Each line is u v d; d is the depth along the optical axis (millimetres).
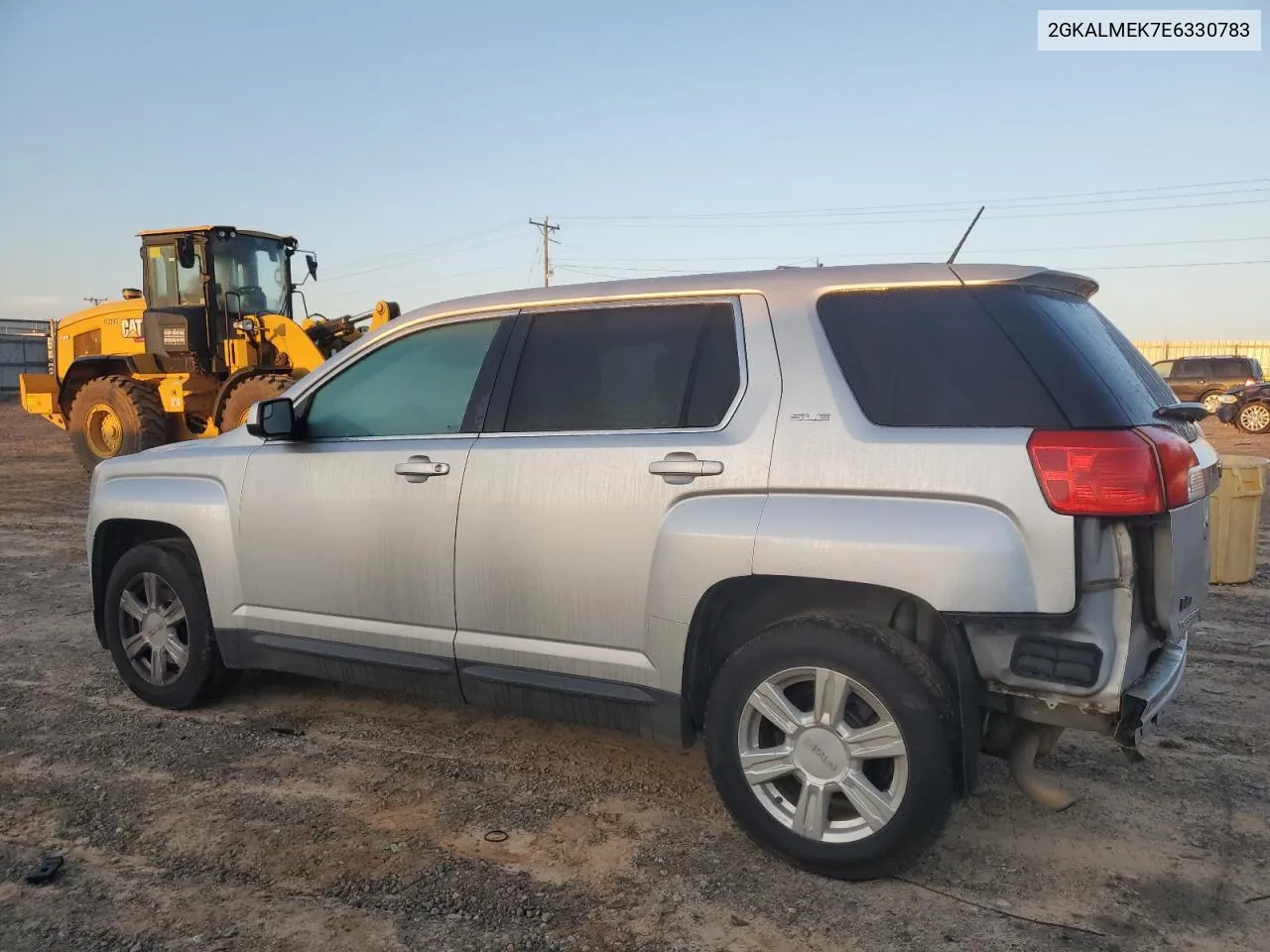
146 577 4988
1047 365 3129
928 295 3391
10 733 4699
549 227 52625
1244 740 4539
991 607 3012
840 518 3230
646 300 3873
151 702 5043
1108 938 3020
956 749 3150
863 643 3197
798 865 3389
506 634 3928
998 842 3609
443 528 4039
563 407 3939
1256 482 7492
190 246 14031
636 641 3645
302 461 4449
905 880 3354
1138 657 3096
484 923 3111
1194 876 3379
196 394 14586
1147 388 3475
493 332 4188
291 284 15453
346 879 3373
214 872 3424
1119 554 3000
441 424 4242
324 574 4359
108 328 15914
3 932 3059
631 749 4512
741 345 3613
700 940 3016
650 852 3555
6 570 8477
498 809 3896
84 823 3775
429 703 5121
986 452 3062
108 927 3086
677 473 3535
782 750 3387
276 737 4652
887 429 3258
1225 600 7059
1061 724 3064
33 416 30109
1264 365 39906
